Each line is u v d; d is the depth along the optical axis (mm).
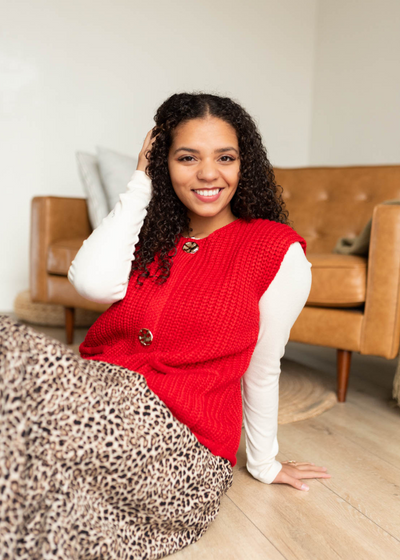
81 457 810
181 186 1059
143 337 1050
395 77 3430
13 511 758
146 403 904
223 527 1112
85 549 821
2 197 3629
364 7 3686
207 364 1035
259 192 1120
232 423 1078
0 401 780
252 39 4086
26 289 3689
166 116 1063
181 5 3855
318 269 1968
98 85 3713
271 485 1308
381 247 1866
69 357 819
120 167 2740
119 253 1063
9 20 3502
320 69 4180
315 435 1651
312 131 4289
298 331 2049
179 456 934
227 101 1073
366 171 2795
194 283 1046
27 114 3604
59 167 3707
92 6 3639
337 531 1110
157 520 943
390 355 1882
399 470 1423
